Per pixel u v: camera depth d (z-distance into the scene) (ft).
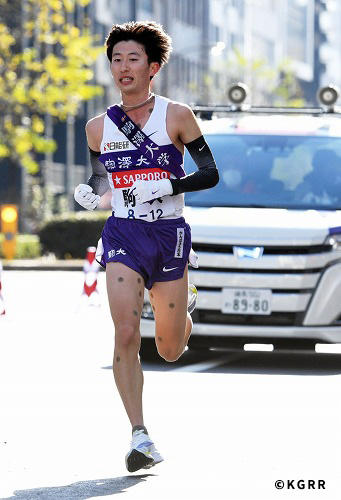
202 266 79.97
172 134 50.31
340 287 79.51
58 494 44.91
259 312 79.51
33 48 328.70
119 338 48.83
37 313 126.72
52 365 81.97
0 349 91.81
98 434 57.06
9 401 66.49
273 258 79.41
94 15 437.58
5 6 292.81
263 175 86.79
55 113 294.05
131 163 50.24
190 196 85.81
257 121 91.30
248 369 80.28
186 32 561.02
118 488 45.93
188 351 90.33
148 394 68.80
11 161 303.07
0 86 287.07
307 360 86.02
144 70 50.11
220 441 55.31
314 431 58.08
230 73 542.16
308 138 89.10
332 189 86.33
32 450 53.21
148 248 49.96
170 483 46.80
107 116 50.55
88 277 137.90
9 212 253.24
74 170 434.30
